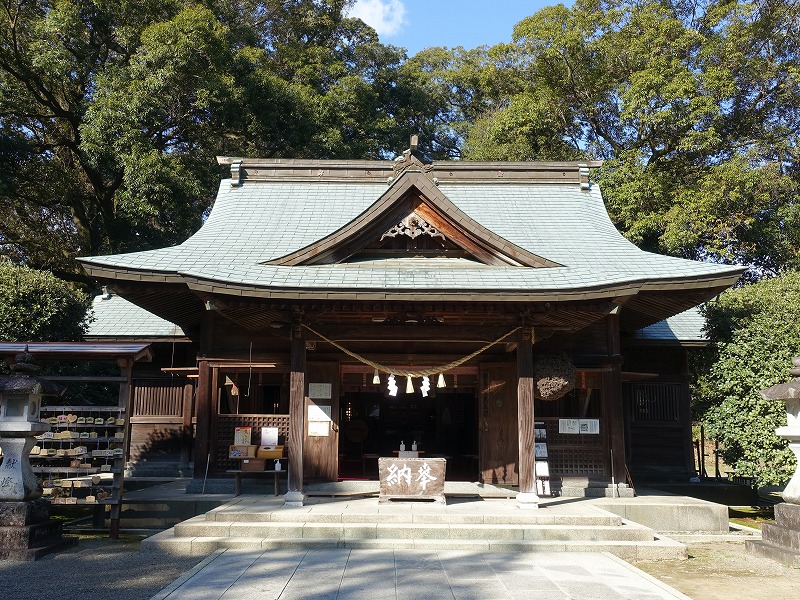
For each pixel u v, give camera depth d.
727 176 23.78
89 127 22.36
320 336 11.33
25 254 28.17
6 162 23.81
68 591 7.23
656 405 16.36
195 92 23.58
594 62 29.30
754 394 12.85
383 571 7.89
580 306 10.88
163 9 24.77
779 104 27.62
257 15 35.28
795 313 13.04
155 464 15.98
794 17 26.06
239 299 10.63
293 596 6.79
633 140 28.78
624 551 9.33
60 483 10.40
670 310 13.70
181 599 6.69
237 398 14.60
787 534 9.25
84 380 10.52
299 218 15.12
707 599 7.24
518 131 30.09
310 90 30.83
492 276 11.17
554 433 13.20
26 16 24.31
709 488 15.79
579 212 15.77
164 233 25.81
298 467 10.91
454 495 12.30
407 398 20.33
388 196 11.30
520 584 7.33
